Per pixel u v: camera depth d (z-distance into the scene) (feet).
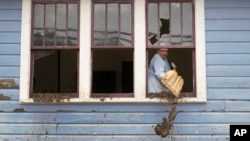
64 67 30.37
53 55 30.19
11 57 24.29
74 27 24.66
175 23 24.52
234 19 24.22
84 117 23.81
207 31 24.14
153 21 24.57
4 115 23.91
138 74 23.95
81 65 24.16
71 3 24.79
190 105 23.70
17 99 24.02
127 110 23.76
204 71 23.77
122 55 31.53
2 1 24.72
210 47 24.00
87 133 23.68
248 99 23.62
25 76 24.12
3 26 24.53
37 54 26.16
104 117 23.76
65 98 23.89
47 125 23.82
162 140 23.47
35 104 23.99
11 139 23.73
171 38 24.40
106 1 24.66
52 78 30.01
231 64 23.88
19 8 24.68
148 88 24.11
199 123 23.53
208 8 24.32
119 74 31.30
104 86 31.09
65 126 23.79
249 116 23.50
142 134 23.56
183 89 27.35
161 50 24.26
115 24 24.59
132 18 24.49
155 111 23.72
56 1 24.76
